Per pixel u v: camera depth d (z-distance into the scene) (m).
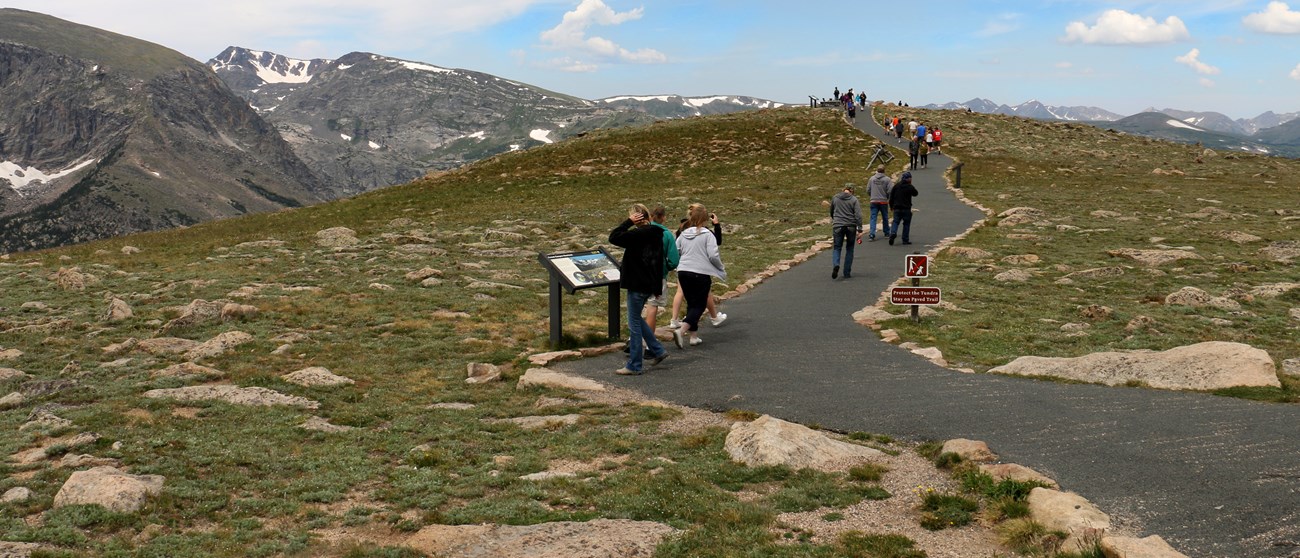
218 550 6.66
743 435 9.19
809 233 31.16
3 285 23.16
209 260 27.39
